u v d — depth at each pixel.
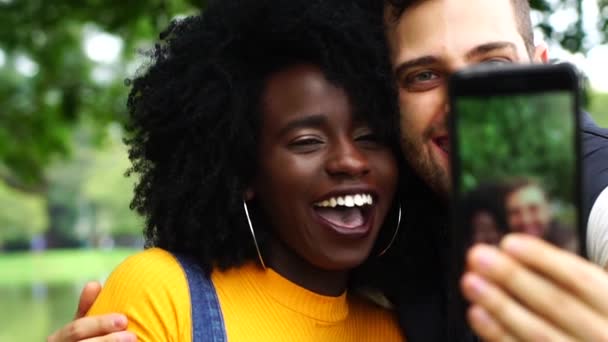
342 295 1.86
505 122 1.15
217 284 1.77
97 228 54.03
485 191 1.15
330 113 1.71
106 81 7.97
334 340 1.82
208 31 1.87
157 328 1.64
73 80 7.79
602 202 1.54
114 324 1.63
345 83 1.72
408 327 1.90
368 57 1.77
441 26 1.73
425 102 1.76
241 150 1.78
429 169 1.79
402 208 1.97
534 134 1.14
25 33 6.81
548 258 1.02
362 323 1.92
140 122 1.95
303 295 1.80
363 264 1.94
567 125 1.14
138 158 1.99
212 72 1.82
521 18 1.79
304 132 1.72
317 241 1.74
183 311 1.67
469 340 1.69
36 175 9.34
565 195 1.14
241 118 1.76
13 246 54.56
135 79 2.01
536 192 1.15
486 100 1.15
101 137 9.91
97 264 38.56
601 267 1.53
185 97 1.83
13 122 8.53
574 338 1.02
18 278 29.06
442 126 1.75
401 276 1.95
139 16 5.30
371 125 1.76
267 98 1.74
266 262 1.82
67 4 5.91
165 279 1.70
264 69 1.75
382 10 1.84
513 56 1.73
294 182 1.72
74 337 1.64
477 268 1.05
